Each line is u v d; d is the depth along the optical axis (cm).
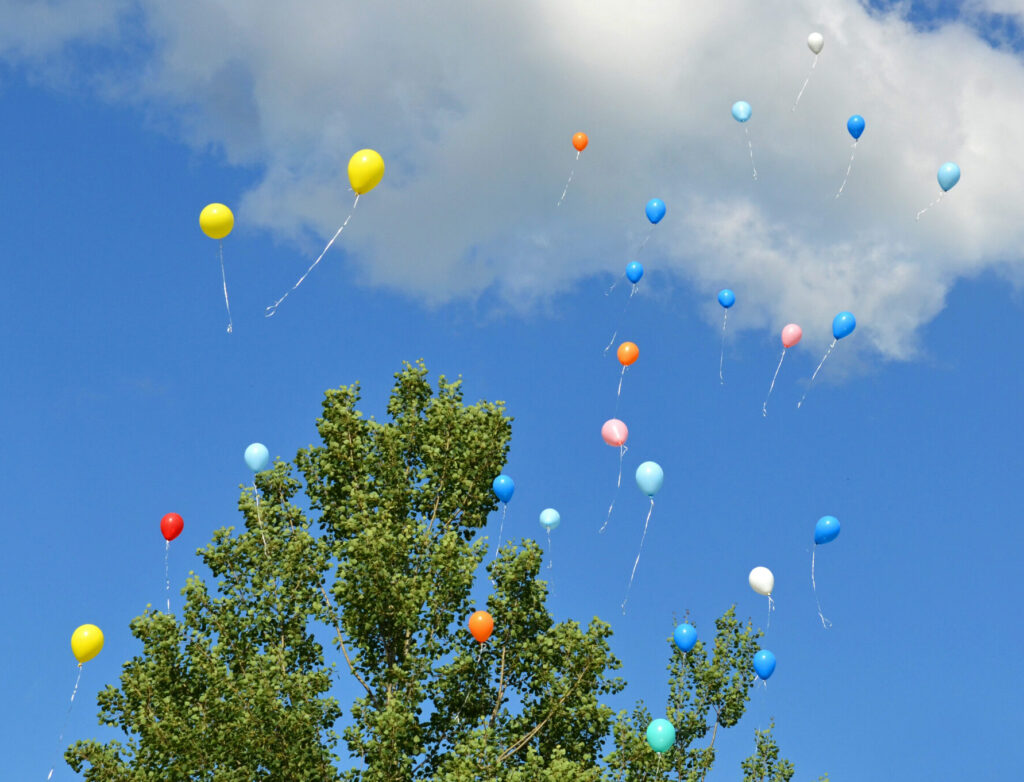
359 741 1484
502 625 1634
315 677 1521
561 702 1542
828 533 1484
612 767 1481
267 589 1659
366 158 1333
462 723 1633
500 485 1579
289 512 1753
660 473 1549
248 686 1486
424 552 1656
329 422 1762
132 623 1625
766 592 1534
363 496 1680
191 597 1627
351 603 1614
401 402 1880
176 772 1496
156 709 1556
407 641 1636
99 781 1496
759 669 1569
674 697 1781
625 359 1680
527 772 1414
